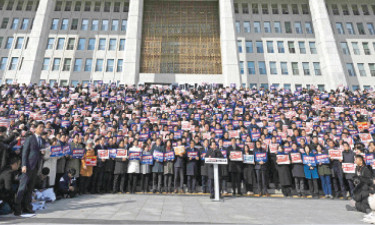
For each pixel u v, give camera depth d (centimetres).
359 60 3067
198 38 3031
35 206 571
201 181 947
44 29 2920
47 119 1165
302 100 1756
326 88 2844
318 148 873
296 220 509
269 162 950
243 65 3047
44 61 2975
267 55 3098
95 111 1398
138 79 2647
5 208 514
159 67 2880
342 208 644
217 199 723
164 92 1919
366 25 3225
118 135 998
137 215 528
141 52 2927
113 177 907
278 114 1317
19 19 3200
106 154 849
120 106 1537
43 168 659
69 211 557
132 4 2883
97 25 3180
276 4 3306
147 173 864
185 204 664
